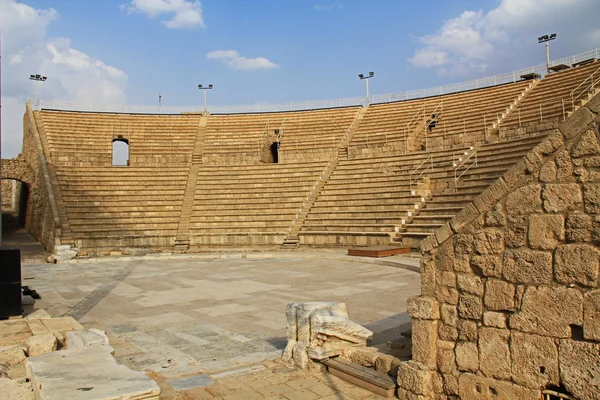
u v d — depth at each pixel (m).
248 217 32.75
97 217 32.28
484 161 27.62
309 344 7.82
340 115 45.19
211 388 6.88
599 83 29.70
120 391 5.23
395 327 10.26
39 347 8.26
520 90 36.47
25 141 45.47
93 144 40.97
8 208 56.91
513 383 5.24
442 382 5.95
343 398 6.45
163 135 43.88
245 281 17.59
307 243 30.09
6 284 11.02
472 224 5.77
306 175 35.78
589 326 4.66
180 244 31.14
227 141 43.25
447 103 40.50
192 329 10.65
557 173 5.07
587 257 4.73
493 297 5.48
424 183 28.95
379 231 27.70
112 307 13.47
